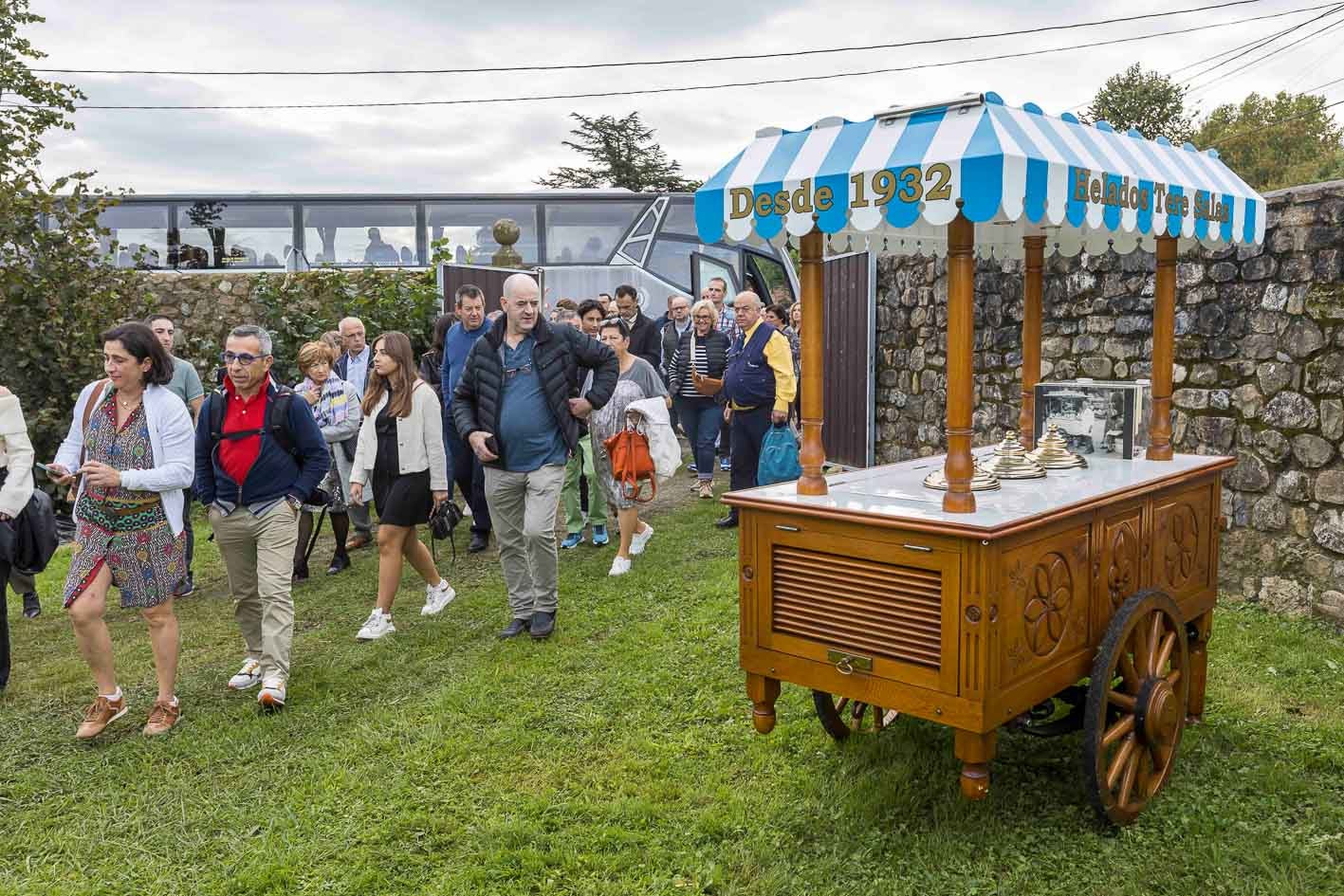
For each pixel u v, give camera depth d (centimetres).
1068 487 327
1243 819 312
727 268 1416
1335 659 438
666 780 356
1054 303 627
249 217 1417
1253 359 507
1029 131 278
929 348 787
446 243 1135
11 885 309
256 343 434
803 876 293
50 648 550
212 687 477
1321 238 473
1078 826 311
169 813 352
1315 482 482
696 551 677
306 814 343
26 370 909
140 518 413
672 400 866
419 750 388
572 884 297
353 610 596
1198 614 376
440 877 303
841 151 296
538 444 507
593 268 1373
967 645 272
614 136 5056
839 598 303
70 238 939
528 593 528
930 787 336
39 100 914
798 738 381
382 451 538
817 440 322
